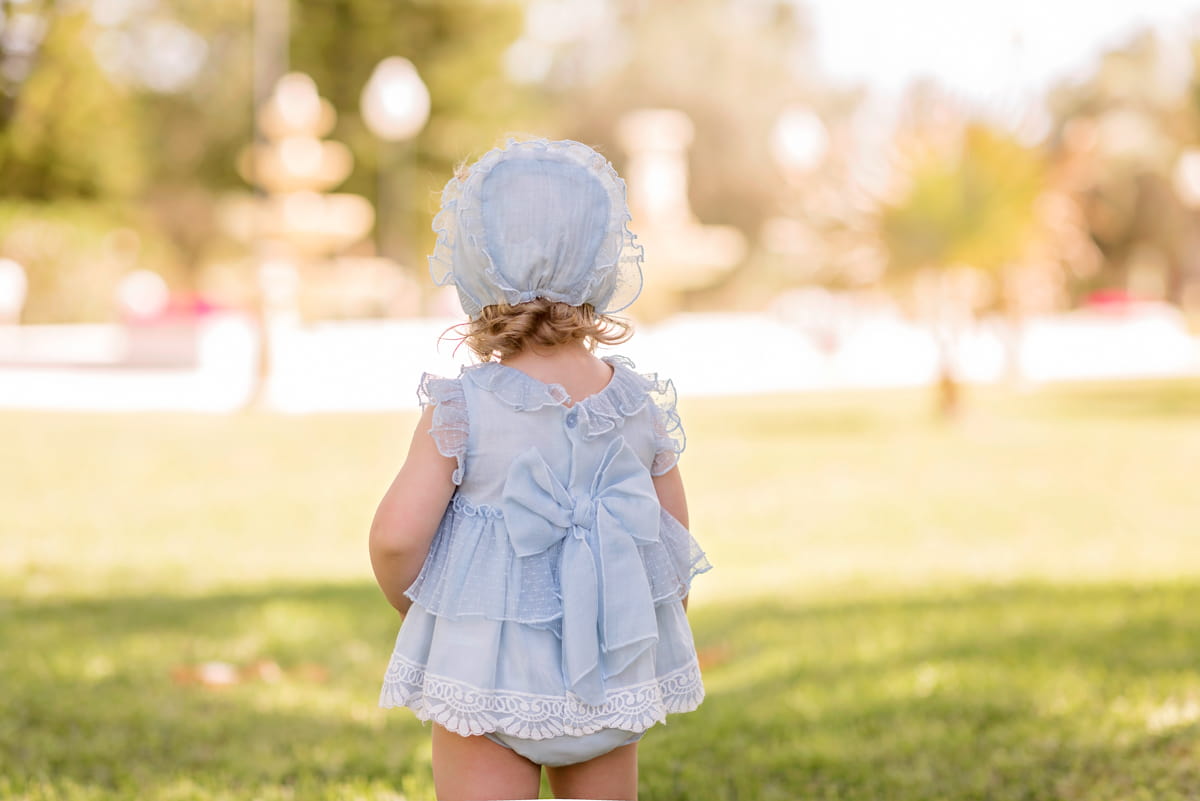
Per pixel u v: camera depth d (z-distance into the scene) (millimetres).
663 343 25547
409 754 4359
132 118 28734
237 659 5750
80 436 14406
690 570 2658
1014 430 15609
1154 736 4316
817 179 17891
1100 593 6895
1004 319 21500
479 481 2486
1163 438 14523
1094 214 29375
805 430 15930
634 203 28656
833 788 3969
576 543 2445
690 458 13312
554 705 2387
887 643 5871
